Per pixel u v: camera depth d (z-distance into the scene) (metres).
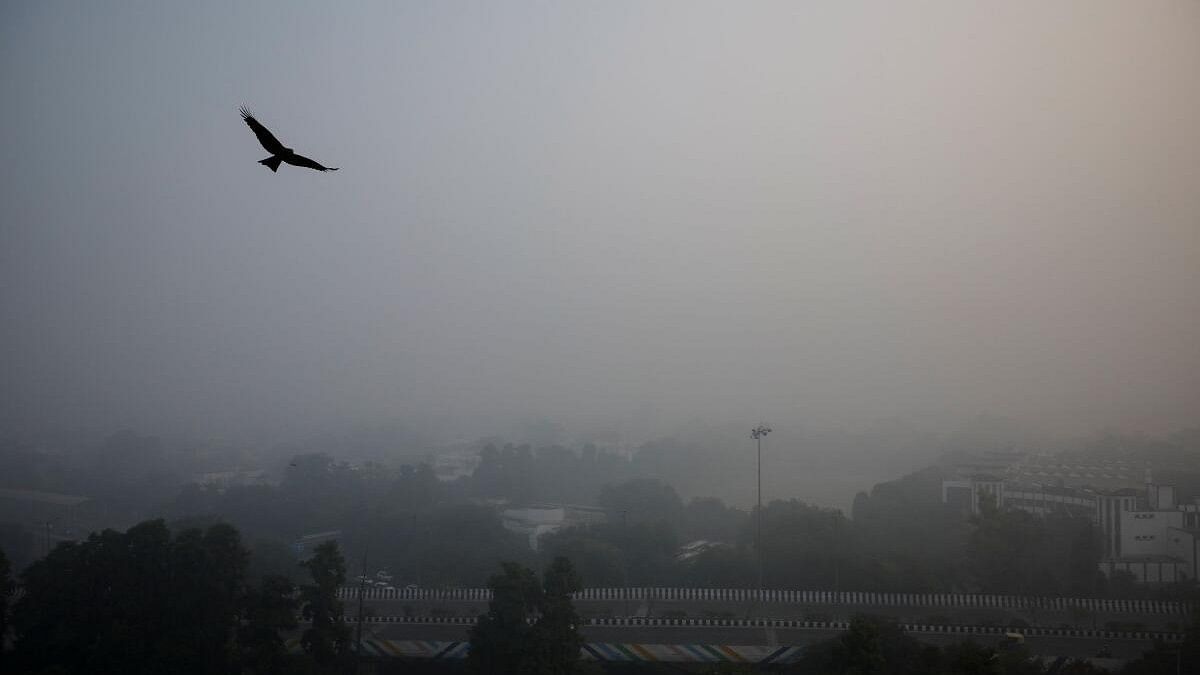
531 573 51.88
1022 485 99.25
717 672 50.53
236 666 51.62
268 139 14.42
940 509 97.31
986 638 58.75
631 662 56.56
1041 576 71.75
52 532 101.62
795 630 60.50
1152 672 51.16
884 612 66.56
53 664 49.75
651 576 75.94
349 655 54.41
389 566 85.50
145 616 50.91
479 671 50.81
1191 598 66.81
